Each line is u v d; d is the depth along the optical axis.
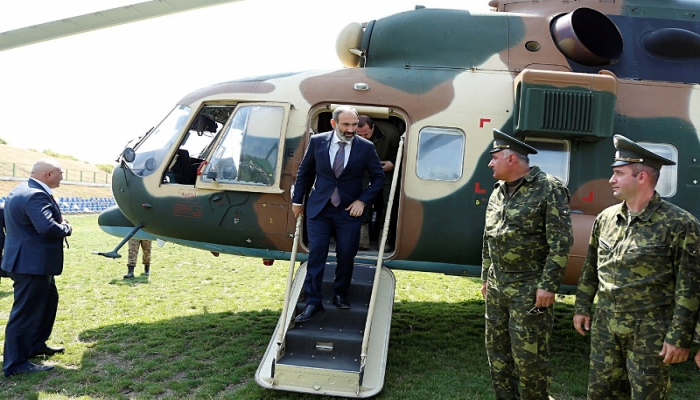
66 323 6.06
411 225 5.20
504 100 5.28
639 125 5.27
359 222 4.35
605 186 5.18
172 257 11.16
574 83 4.99
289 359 4.14
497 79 5.39
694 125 5.31
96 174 46.72
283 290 8.16
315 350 4.20
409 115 5.26
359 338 4.18
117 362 4.89
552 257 3.31
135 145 5.91
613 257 3.06
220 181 5.38
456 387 4.44
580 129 4.98
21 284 4.54
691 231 2.83
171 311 6.76
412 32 5.72
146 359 4.96
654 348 2.89
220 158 5.45
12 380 4.43
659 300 2.91
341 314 4.41
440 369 4.88
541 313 3.42
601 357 3.10
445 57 5.61
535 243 3.44
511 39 5.63
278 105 5.38
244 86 5.61
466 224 5.18
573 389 4.50
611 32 5.44
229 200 5.39
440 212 5.18
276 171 5.27
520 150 3.51
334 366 4.05
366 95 5.32
